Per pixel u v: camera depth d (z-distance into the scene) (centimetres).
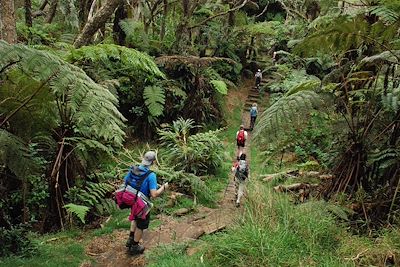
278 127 482
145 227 550
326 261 425
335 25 525
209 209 789
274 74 2114
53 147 641
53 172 619
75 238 620
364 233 511
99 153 770
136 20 1486
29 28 1187
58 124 619
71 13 1491
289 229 491
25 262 509
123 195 541
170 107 1351
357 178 562
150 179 541
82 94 503
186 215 737
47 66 480
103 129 504
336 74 578
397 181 534
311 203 539
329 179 605
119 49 739
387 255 433
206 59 1309
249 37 2177
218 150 1073
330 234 484
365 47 600
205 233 622
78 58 720
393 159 518
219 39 1933
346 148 578
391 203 518
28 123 575
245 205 588
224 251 468
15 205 635
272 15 2780
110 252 572
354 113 598
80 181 707
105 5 927
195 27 1797
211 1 2067
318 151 983
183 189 871
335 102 523
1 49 458
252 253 450
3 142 484
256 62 2336
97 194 695
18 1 1750
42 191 639
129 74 1265
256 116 1611
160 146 1220
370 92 589
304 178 792
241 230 489
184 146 1008
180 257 506
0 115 536
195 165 1016
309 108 494
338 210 514
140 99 1274
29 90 550
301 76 1580
